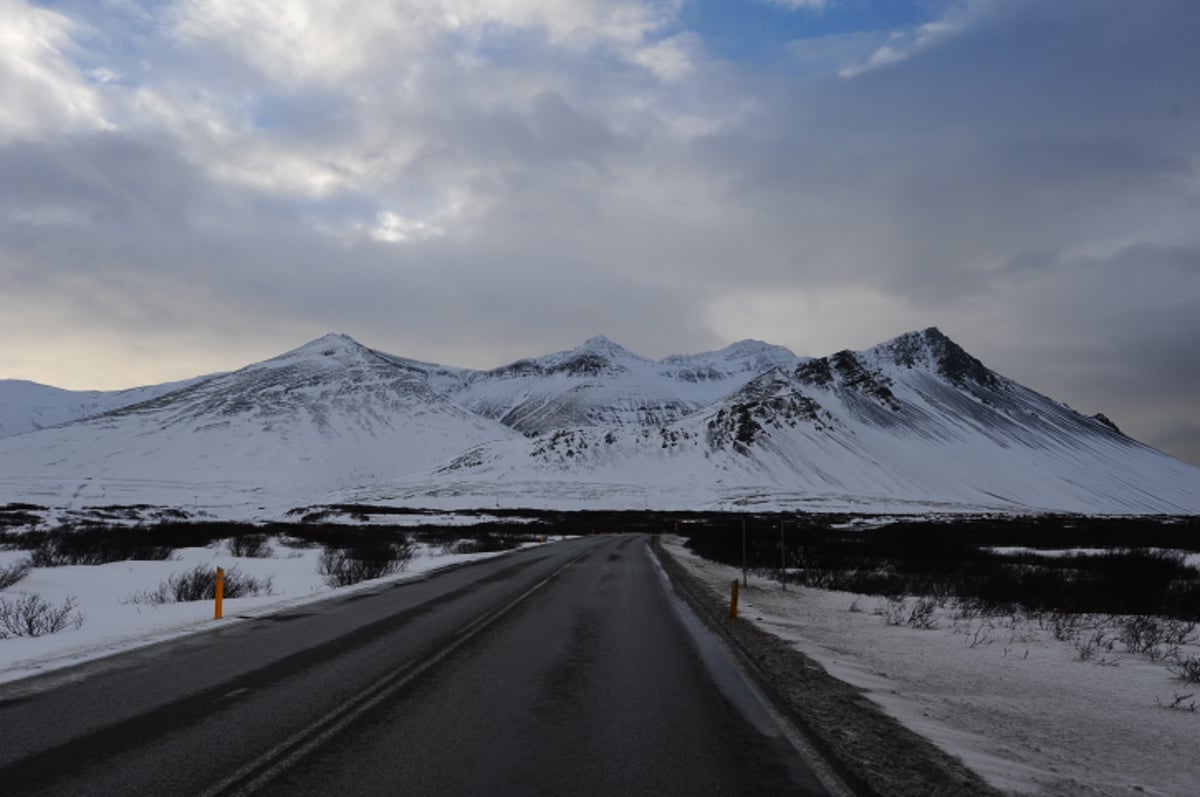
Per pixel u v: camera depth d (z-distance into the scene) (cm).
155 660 901
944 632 1315
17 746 557
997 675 947
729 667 916
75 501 12800
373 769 517
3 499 12288
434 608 1435
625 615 1384
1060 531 5716
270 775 501
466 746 575
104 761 525
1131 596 1811
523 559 2977
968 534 5072
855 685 842
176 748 557
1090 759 605
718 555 3206
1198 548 3947
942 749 604
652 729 634
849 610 1609
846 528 6725
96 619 1266
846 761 560
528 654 970
